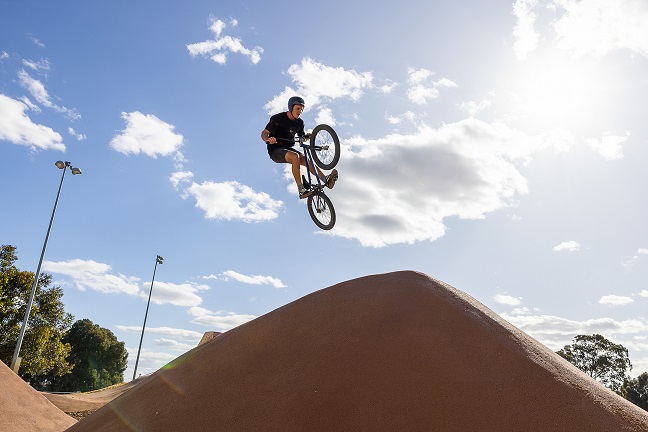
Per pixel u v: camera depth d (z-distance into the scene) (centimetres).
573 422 277
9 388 787
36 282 2236
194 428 325
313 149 741
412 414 285
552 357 346
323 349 352
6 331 2981
